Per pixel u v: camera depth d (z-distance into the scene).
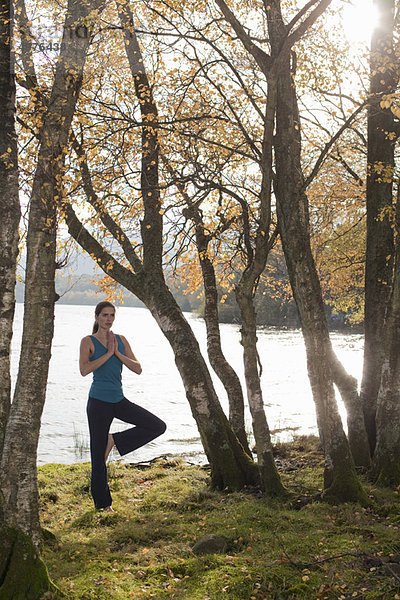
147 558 4.91
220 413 7.46
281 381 24.84
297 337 49.97
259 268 6.62
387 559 4.48
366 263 8.60
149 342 49.94
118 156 7.20
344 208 12.59
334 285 15.12
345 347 39.41
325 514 5.88
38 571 4.12
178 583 4.36
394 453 7.11
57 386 23.61
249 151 9.10
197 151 8.39
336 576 4.27
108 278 9.46
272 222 9.17
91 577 4.46
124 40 7.77
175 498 6.88
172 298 7.82
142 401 20.41
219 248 9.46
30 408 4.36
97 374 6.41
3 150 4.62
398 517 5.60
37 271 4.49
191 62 8.82
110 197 7.55
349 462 6.35
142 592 4.19
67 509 6.62
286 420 16.67
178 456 12.32
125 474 8.52
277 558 4.70
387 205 8.36
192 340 7.66
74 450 13.66
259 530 5.45
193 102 8.98
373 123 8.41
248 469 7.25
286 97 6.76
